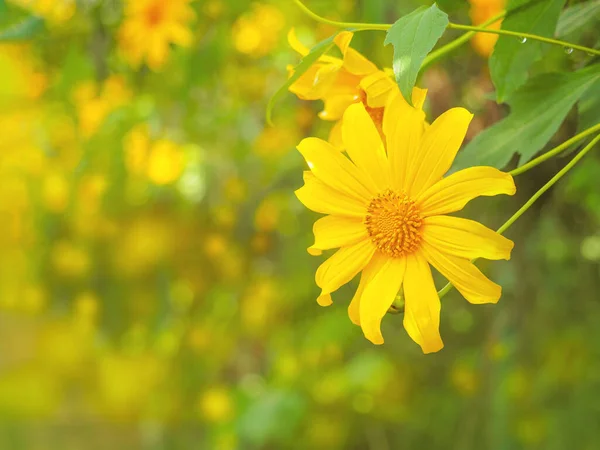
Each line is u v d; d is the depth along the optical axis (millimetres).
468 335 2330
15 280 1682
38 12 1034
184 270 1702
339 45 682
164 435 2305
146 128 1451
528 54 738
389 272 648
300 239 1989
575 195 1524
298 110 1645
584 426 1968
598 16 749
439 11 626
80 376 2314
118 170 1466
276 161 1782
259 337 2092
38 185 1614
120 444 2400
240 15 1342
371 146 653
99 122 1395
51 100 1424
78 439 2467
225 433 2012
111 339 1729
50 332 2186
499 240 627
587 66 708
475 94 1155
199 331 1956
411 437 2535
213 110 1614
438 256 639
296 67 675
